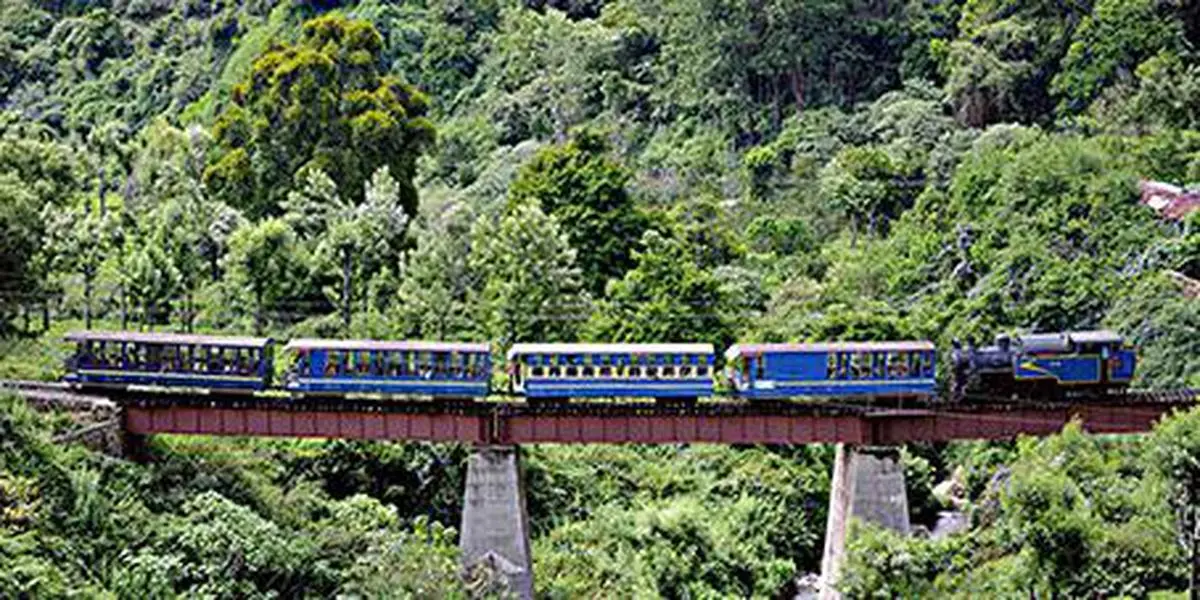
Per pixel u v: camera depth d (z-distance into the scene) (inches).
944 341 5206.7
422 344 4124.0
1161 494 3474.4
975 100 7347.4
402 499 4448.8
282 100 6668.3
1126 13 7135.8
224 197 6589.6
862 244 6579.7
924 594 3425.2
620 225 5925.2
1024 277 5575.8
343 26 6948.8
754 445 5017.2
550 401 4222.4
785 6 7672.2
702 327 5191.9
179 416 4089.6
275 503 4062.5
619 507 4672.7
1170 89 6722.4
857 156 6870.1
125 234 6082.7
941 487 5132.9
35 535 3358.8
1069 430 3927.2
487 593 3818.9
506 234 5334.6
